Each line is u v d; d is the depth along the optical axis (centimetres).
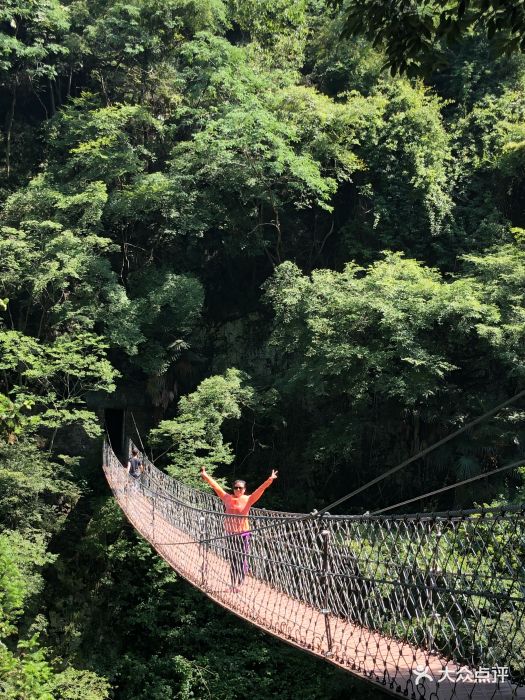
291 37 2678
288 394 2167
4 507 1828
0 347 2084
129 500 1614
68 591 1880
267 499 2175
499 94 2527
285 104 2395
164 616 1820
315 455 1997
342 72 2619
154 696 1641
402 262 2038
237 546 873
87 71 2722
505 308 1859
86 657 1759
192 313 2278
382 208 2336
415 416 2022
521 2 562
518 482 1862
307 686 1644
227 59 2430
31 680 1058
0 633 1230
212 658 1716
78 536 2017
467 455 1861
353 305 1898
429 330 1900
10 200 2314
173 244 2525
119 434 2530
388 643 564
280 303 2102
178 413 2311
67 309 2123
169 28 2631
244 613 764
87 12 2664
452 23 589
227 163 2302
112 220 2347
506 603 469
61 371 2236
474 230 2367
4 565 1209
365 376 1875
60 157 2598
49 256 2155
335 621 679
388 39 616
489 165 2419
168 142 2592
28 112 2741
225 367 2505
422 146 2358
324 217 2603
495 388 1939
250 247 2467
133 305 2192
